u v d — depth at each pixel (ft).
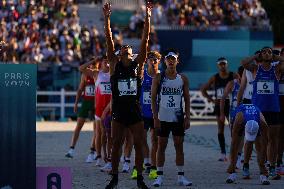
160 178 66.85
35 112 51.08
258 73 70.95
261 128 68.13
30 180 51.19
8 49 181.68
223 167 84.07
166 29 202.08
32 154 51.11
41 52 191.31
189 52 202.90
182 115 66.39
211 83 93.30
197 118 196.34
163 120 66.13
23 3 198.80
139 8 210.59
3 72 50.57
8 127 50.72
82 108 93.30
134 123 61.11
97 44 196.24
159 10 214.48
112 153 61.41
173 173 77.51
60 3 203.31
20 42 189.57
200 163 88.84
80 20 216.54
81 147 109.91
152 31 196.95
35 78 51.08
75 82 186.70
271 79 70.90
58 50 192.65
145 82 74.13
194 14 209.36
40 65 184.75
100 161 85.20
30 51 188.85
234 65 204.54
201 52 203.21
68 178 52.90
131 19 206.69
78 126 94.17
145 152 77.41
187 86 66.13
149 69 74.74
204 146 115.34
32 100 51.06
